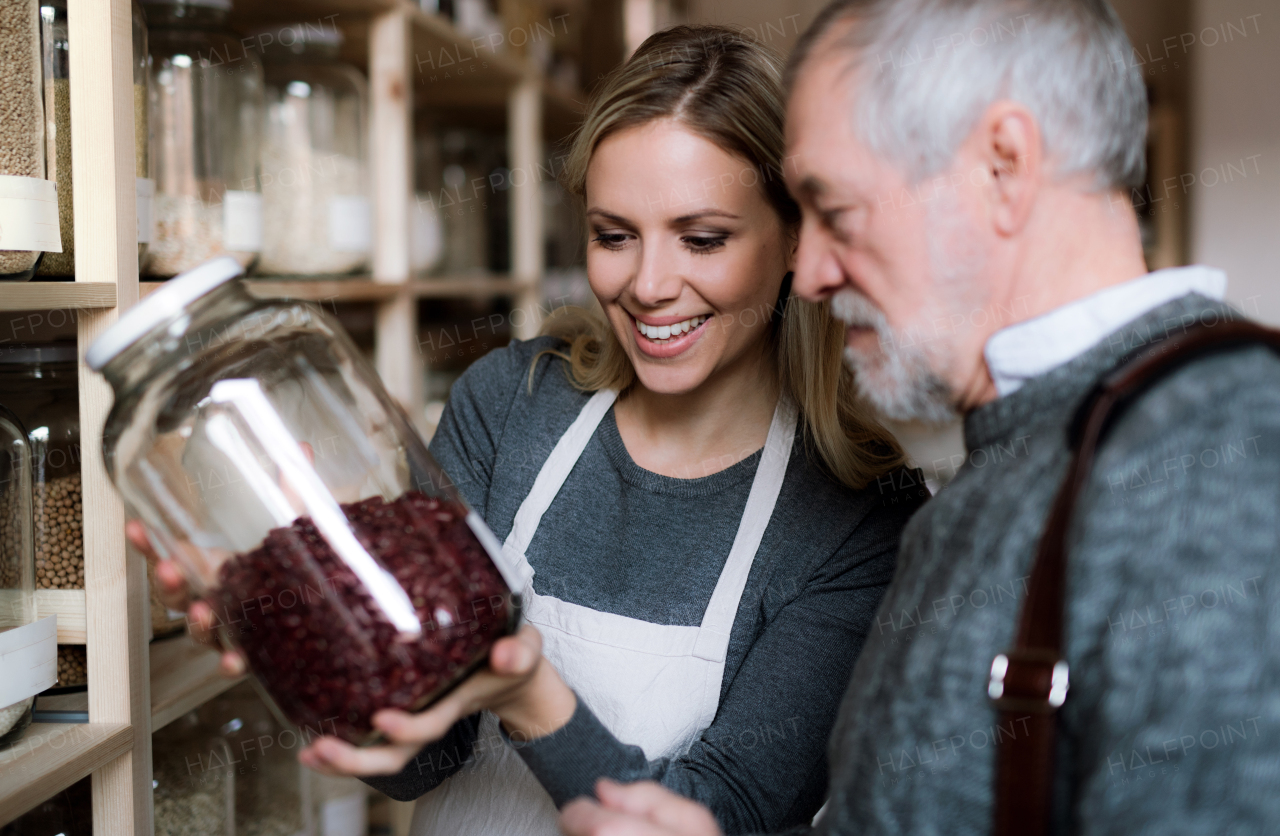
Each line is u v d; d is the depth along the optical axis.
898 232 0.67
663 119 0.97
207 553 0.74
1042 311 0.66
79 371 0.96
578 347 1.23
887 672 0.68
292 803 1.45
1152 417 0.57
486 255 2.72
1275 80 2.87
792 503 1.11
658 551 1.11
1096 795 0.54
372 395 0.83
